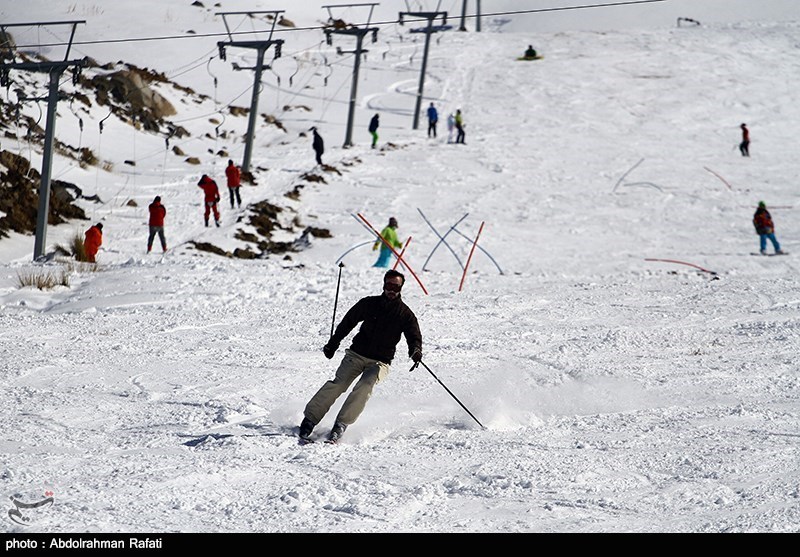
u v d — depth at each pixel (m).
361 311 32.25
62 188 120.94
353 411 31.00
